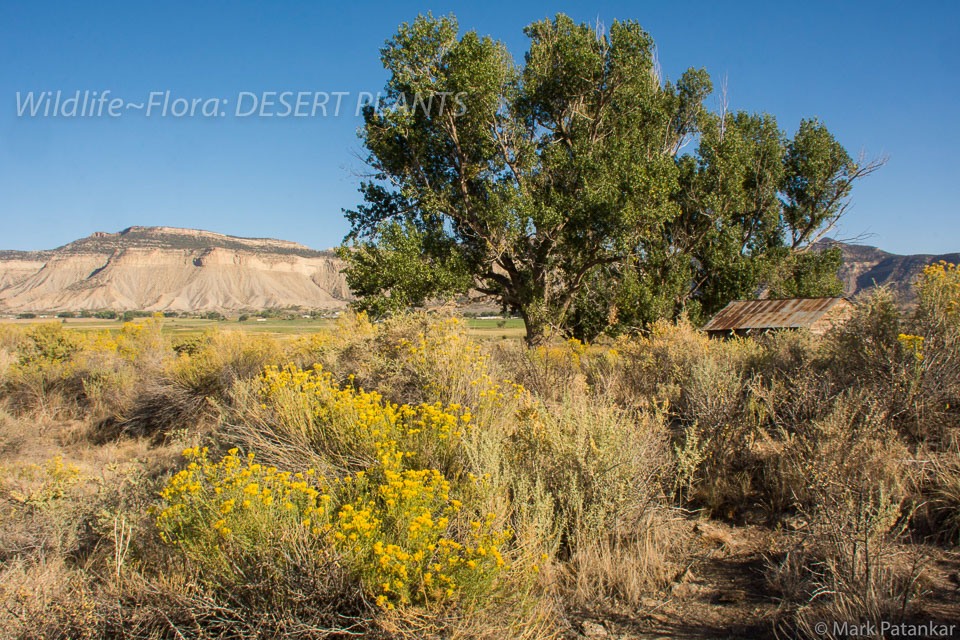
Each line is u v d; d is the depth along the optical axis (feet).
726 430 17.48
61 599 10.88
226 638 9.96
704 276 107.45
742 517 15.11
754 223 112.57
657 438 16.66
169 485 14.38
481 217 78.64
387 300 73.67
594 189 78.07
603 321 91.35
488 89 75.00
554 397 24.35
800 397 17.52
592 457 14.92
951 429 15.88
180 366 37.58
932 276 20.29
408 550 10.19
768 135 112.16
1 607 10.52
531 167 81.92
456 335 24.43
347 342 33.01
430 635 9.41
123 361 44.73
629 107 86.69
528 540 11.85
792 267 119.14
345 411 16.93
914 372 16.76
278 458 16.57
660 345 30.48
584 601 11.83
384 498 10.88
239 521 10.64
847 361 19.40
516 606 10.27
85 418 38.65
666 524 14.69
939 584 10.69
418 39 75.82
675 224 101.35
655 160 83.41
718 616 10.85
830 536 11.48
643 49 83.87
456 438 15.72
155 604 10.50
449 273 75.10
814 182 114.83
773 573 12.00
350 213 83.41
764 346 28.53
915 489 13.66
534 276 85.10
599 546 13.47
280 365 34.99
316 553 10.19
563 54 82.02
